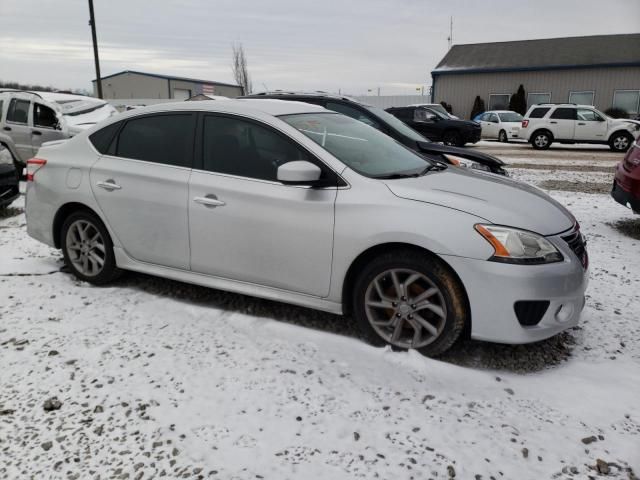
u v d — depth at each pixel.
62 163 4.50
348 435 2.58
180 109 4.09
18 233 6.25
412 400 2.86
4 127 10.84
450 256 3.08
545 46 31.03
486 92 30.69
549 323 3.12
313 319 3.88
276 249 3.58
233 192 3.69
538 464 2.40
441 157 6.67
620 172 6.54
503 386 3.02
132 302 4.15
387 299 3.34
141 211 4.09
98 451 2.47
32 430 2.62
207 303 4.15
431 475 2.32
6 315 3.89
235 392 2.92
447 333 3.18
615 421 2.71
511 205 3.33
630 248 5.79
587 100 28.62
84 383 3.01
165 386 2.98
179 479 2.30
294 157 3.59
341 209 3.36
